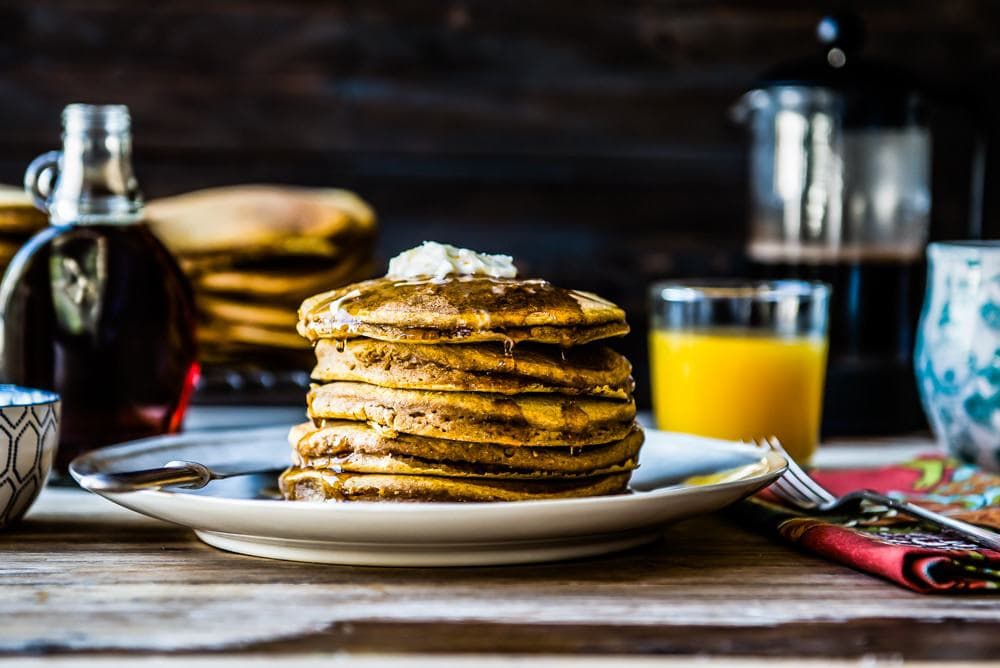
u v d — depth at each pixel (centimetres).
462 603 85
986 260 104
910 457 113
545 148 167
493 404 89
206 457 100
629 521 87
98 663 79
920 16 167
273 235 125
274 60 165
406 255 94
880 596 86
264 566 90
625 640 81
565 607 84
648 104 167
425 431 88
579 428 89
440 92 166
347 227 126
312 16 164
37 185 108
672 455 100
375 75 166
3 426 94
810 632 82
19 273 104
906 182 124
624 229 169
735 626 83
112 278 104
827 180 123
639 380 140
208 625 83
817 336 110
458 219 168
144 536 95
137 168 164
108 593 86
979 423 104
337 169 167
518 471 89
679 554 92
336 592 86
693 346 111
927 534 93
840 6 166
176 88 164
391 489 89
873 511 96
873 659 80
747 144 167
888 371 121
